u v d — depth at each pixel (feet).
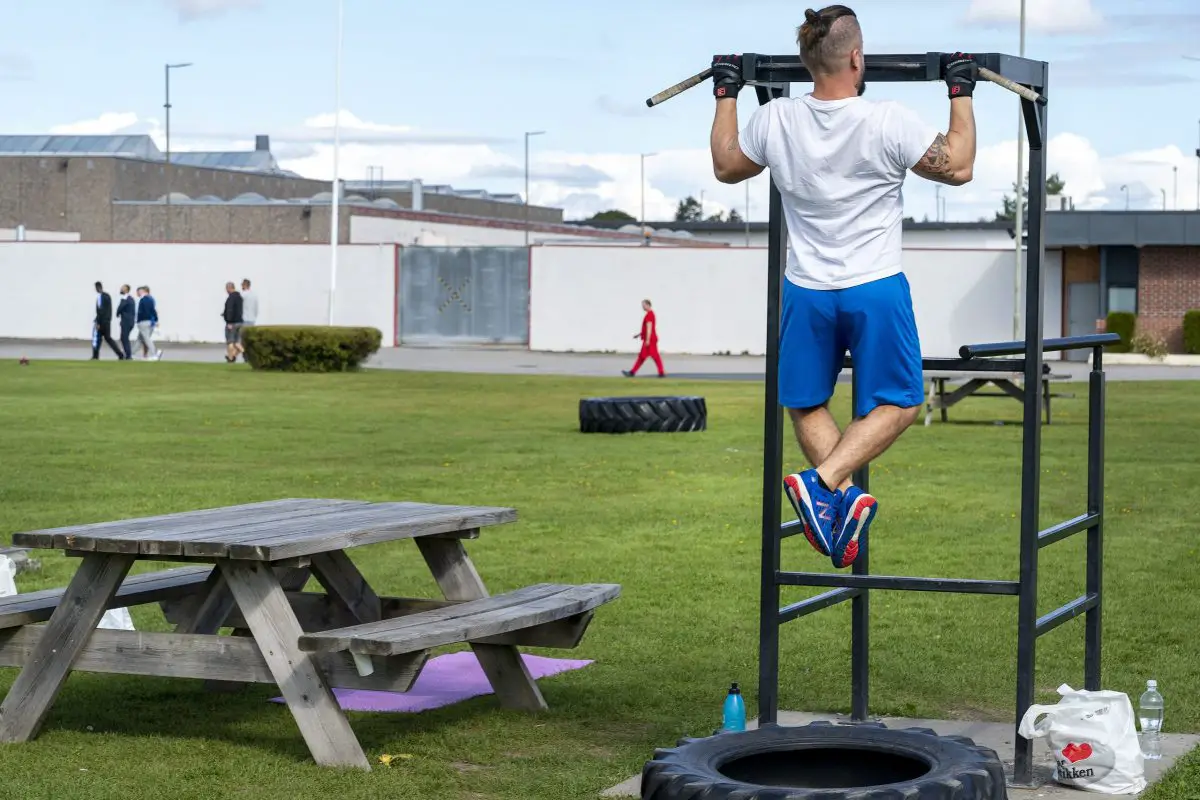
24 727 18.51
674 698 21.09
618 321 168.25
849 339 15.83
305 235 215.51
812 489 14.87
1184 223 151.02
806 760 14.60
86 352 148.05
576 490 45.65
